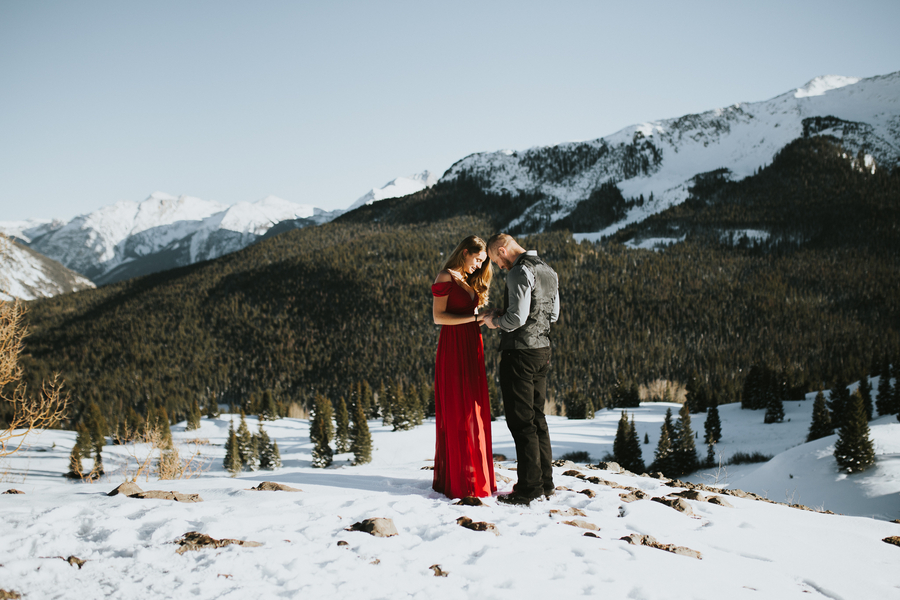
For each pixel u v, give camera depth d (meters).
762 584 2.30
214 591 1.79
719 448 45.16
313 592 1.84
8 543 2.10
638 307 145.00
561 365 110.12
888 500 21.86
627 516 3.22
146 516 2.50
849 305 144.75
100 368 142.25
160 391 120.94
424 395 73.75
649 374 106.12
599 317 140.88
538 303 3.45
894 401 50.16
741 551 2.77
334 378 121.56
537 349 3.47
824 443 28.19
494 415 55.19
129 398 118.50
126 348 153.00
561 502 3.53
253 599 1.77
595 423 60.75
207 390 122.69
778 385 54.53
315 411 53.44
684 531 3.02
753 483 28.11
